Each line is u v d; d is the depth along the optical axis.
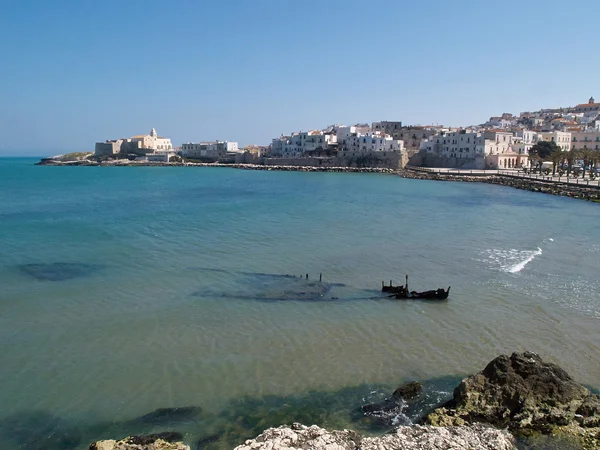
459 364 25.16
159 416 20.66
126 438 18.72
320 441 17.50
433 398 21.95
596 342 27.80
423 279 40.28
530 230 64.19
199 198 100.44
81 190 117.50
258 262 44.81
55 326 29.30
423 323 30.64
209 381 23.31
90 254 46.78
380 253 49.31
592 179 139.50
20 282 37.62
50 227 61.38
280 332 29.05
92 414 20.73
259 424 20.09
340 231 61.25
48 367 24.41
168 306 33.03
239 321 30.69
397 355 26.11
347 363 25.16
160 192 114.06
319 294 36.16
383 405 21.42
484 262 45.88
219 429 19.81
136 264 43.44
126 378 23.47
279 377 23.72
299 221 68.88
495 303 34.38
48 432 19.58
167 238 55.00
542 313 32.38
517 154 193.88
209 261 44.88
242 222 67.06
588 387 22.73
